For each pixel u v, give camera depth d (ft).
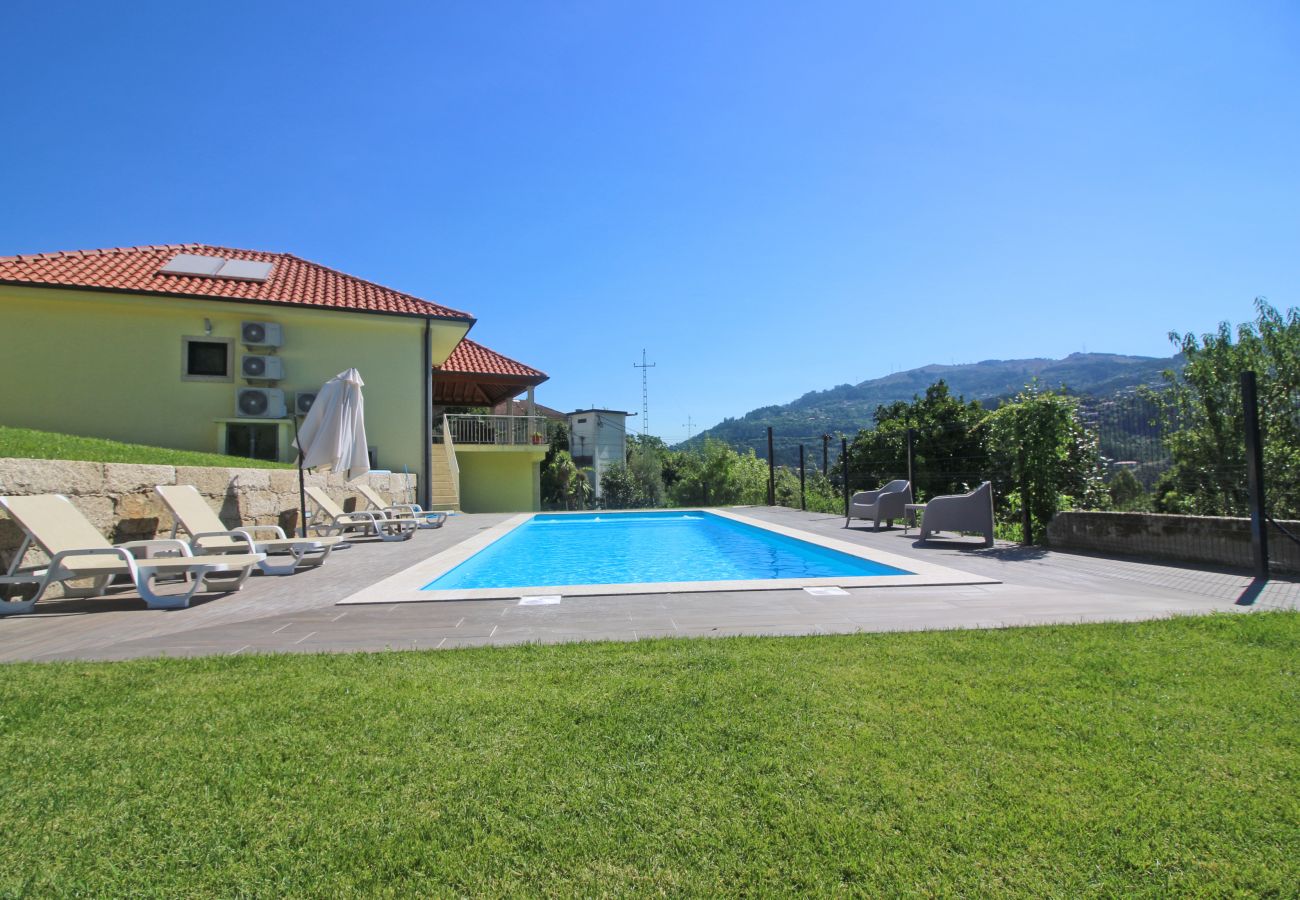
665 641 13.53
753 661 11.87
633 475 137.59
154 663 12.39
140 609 18.60
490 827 6.66
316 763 8.04
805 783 7.41
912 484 43.24
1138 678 10.66
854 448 83.76
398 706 9.81
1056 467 30.99
